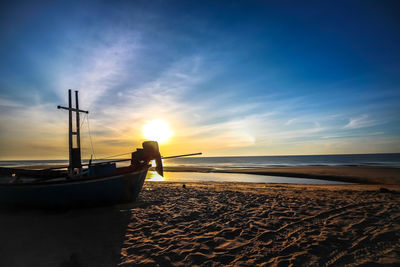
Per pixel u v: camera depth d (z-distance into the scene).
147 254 3.41
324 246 3.54
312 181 18.56
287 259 3.14
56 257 3.31
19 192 6.13
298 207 6.28
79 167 7.00
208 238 4.06
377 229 4.21
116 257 3.31
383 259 3.00
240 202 7.24
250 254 3.35
